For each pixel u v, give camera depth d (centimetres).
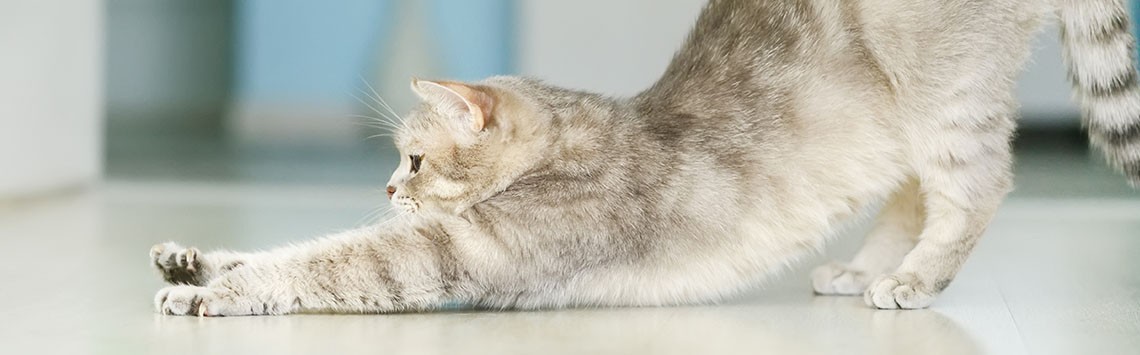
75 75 629
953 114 334
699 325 299
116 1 1099
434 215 312
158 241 444
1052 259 414
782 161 331
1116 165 355
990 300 338
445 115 319
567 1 873
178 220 512
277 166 786
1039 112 848
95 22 649
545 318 305
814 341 279
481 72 920
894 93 338
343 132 1000
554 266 312
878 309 326
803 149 333
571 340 276
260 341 270
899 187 351
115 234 462
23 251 412
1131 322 305
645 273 323
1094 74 350
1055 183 660
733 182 326
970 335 289
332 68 996
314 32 994
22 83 573
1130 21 350
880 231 363
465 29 920
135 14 1100
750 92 333
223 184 676
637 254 319
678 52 354
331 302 303
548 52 878
